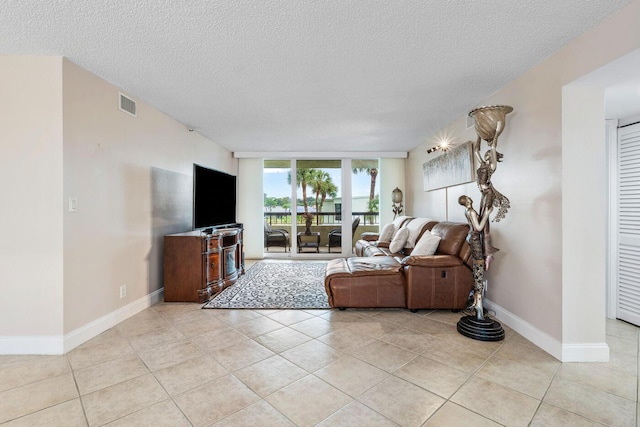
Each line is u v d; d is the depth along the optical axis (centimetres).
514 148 267
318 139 504
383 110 354
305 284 421
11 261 226
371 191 648
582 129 213
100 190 263
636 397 173
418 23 186
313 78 265
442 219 439
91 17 178
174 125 390
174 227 391
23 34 196
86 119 247
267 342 243
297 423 152
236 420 155
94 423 152
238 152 609
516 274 263
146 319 294
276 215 653
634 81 204
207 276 354
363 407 165
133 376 195
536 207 239
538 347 234
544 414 159
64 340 226
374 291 309
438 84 279
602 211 213
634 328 272
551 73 224
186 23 184
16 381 189
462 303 304
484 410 162
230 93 300
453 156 382
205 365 208
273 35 198
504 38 202
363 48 215
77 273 239
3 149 225
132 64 238
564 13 175
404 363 210
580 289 213
